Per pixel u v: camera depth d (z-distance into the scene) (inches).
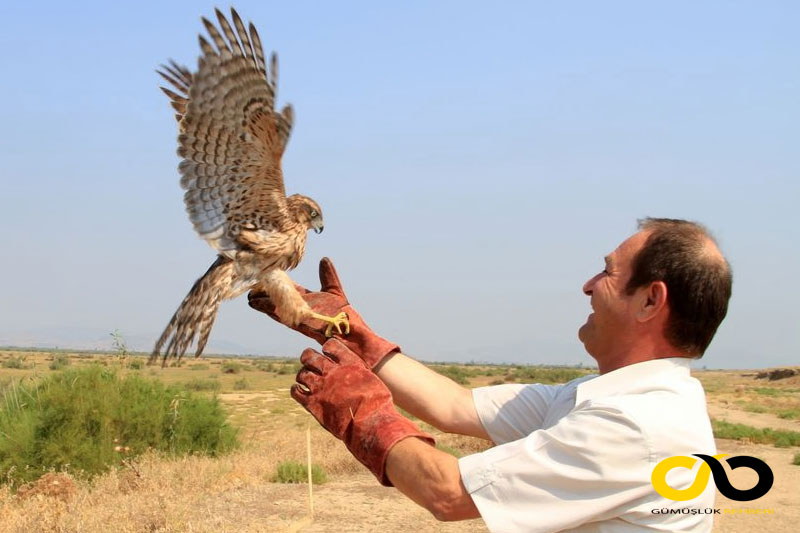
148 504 378.6
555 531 91.7
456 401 123.9
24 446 507.5
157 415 570.3
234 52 141.0
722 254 102.1
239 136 151.9
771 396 2084.2
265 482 504.4
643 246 102.8
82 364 612.7
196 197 159.6
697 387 100.7
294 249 171.8
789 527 434.9
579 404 99.3
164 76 149.6
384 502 450.3
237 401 1462.8
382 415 102.4
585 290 111.6
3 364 2181.3
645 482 90.4
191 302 167.5
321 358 109.2
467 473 94.3
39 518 351.9
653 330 101.2
